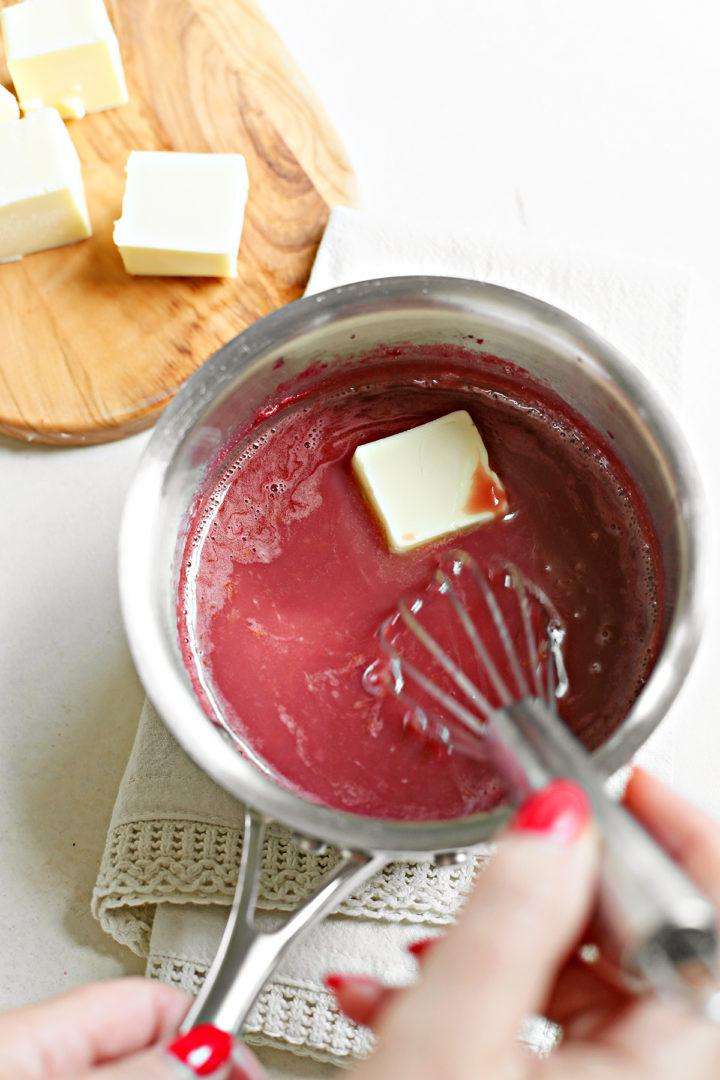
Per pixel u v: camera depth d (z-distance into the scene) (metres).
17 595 0.46
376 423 0.42
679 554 0.36
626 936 0.29
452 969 0.29
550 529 0.40
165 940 0.42
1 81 0.51
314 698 0.39
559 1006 0.34
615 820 0.30
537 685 0.38
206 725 0.35
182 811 0.42
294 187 0.49
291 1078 0.42
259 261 0.48
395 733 0.38
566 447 0.41
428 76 0.52
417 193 0.51
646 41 0.53
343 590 0.40
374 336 0.40
